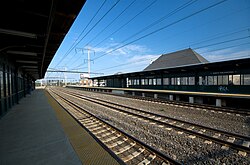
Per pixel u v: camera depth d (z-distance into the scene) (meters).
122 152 4.22
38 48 8.30
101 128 6.43
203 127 6.20
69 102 14.13
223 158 3.90
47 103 13.48
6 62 9.65
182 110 10.34
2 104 8.18
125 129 6.39
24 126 6.09
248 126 6.67
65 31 5.91
